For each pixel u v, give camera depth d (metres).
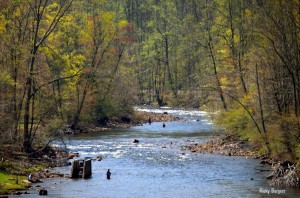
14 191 27.23
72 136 55.06
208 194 27.53
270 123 39.88
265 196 26.84
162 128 64.25
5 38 39.31
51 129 44.25
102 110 68.00
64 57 52.72
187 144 48.47
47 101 45.97
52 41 52.03
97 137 54.38
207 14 59.22
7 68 39.16
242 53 50.28
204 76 62.38
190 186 29.64
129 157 40.56
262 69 40.38
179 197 26.88
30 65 38.88
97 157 39.91
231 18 53.34
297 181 29.36
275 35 37.97
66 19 51.09
